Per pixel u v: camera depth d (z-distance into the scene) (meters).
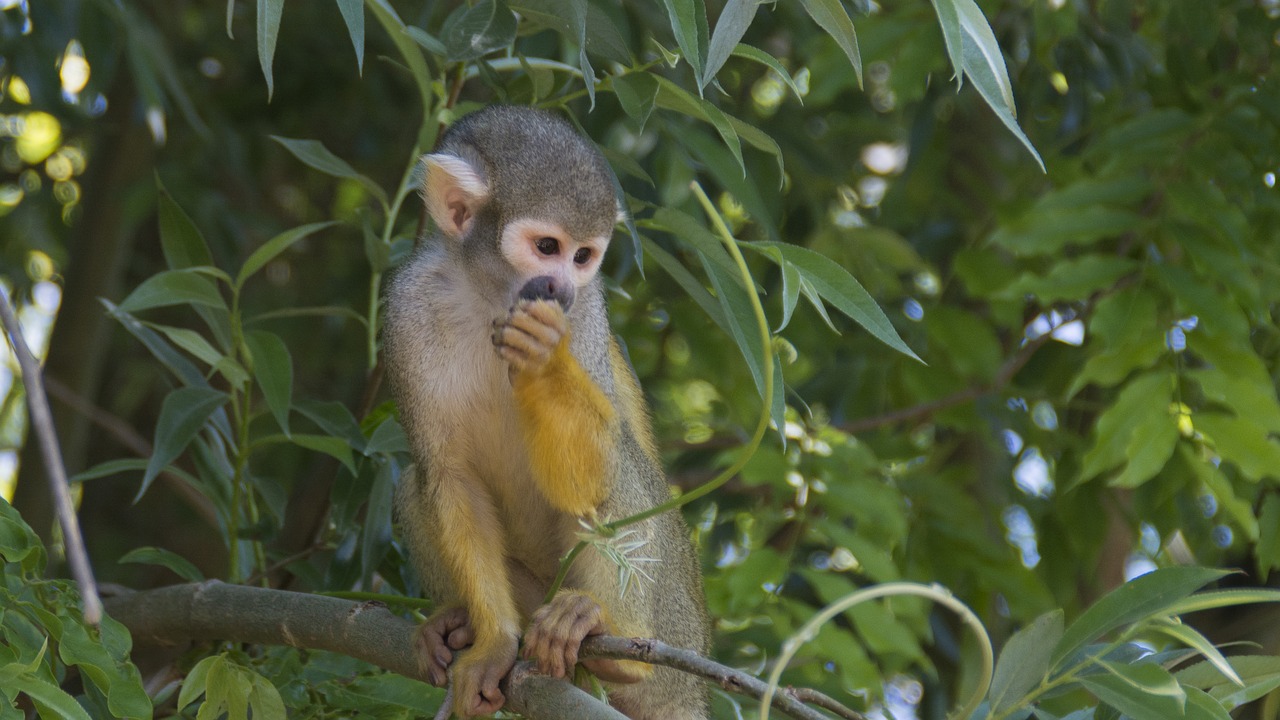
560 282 7.57
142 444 13.77
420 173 8.65
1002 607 13.78
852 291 6.25
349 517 9.00
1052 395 12.96
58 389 13.50
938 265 15.01
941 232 14.26
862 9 10.29
